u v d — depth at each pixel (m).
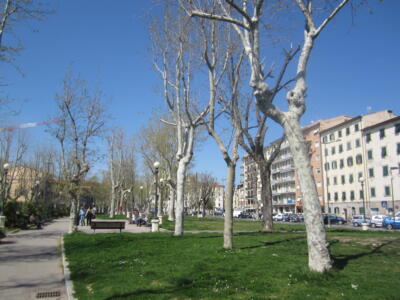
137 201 78.31
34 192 47.91
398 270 9.15
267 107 9.33
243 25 10.30
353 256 11.55
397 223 39.25
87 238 17.89
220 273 8.78
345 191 63.56
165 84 20.22
